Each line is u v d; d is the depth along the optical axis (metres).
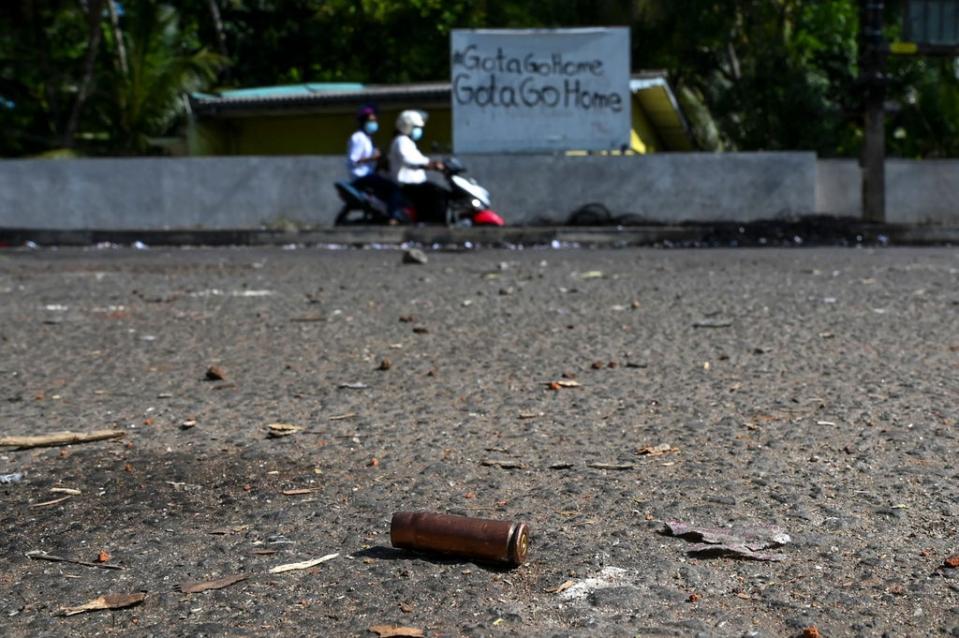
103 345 5.45
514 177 16.56
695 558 2.38
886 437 3.39
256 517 2.72
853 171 16.88
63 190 16.91
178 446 3.46
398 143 14.68
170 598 2.21
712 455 3.22
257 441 3.50
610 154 17.64
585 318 6.17
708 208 16.44
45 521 2.72
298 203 16.77
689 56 25.81
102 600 2.19
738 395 4.04
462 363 4.83
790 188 16.36
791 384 4.23
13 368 4.87
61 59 31.73
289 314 6.48
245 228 16.20
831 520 2.62
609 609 2.11
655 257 10.87
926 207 16.88
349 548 2.47
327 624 2.06
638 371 4.57
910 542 2.46
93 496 2.93
